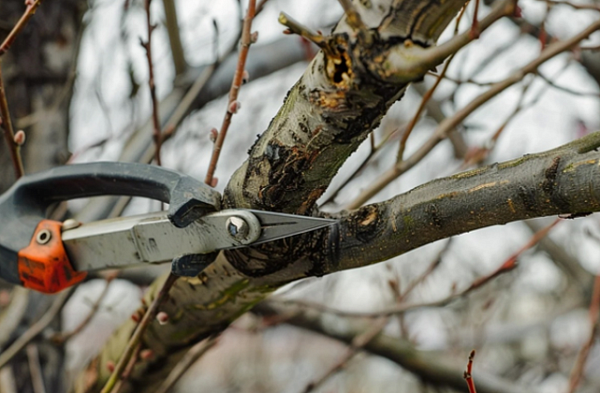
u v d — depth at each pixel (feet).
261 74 10.00
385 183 7.15
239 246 3.92
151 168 4.21
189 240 4.04
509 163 3.67
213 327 5.19
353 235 4.06
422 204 3.86
